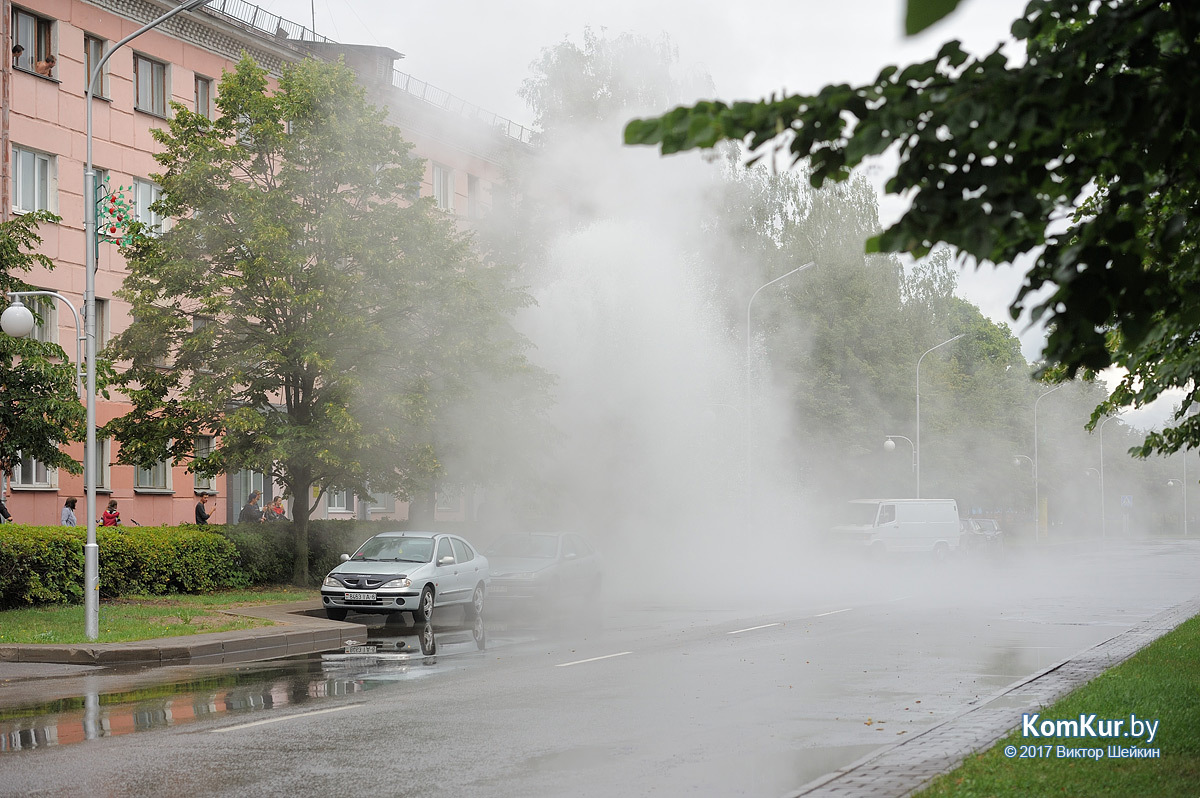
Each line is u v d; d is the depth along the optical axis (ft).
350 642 61.26
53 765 28.68
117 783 26.63
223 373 89.20
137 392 88.43
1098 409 34.58
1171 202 20.39
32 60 107.55
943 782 24.59
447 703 39.37
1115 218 15.52
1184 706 34.45
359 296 91.50
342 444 86.89
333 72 92.32
